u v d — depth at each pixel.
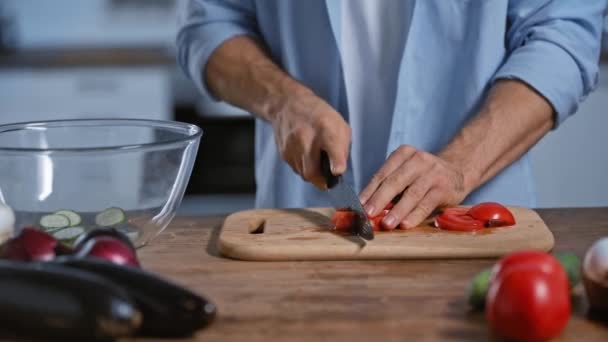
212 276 1.03
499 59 1.43
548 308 0.79
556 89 1.33
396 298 0.94
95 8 3.61
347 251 1.09
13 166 1.05
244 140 3.17
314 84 1.52
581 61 1.37
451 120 1.46
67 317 0.75
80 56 3.21
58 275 0.77
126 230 1.08
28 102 3.12
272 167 1.57
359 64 1.50
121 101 3.14
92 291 0.75
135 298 0.81
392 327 0.86
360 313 0.90
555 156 2.86
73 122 1.21
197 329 0.83
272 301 0.94
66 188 1.06
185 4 1.59
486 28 1.41
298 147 1.29
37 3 3.61
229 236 1.14
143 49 3.41
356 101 1.51
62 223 1.05
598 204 2.88
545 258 0.85
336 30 1.45
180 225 1.27
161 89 3.15
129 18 3.62
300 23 1.49
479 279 0.88
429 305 0.92
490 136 1.30
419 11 1.42
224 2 1.55
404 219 1.17
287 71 1.52
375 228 1.16
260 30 1.56
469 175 1.26
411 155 1.24
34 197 1.06
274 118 1.37
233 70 1.47
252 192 3.21
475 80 1.42
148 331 0.83
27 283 0.77
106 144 1.21
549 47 1.36
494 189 1.43
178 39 1.59
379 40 1.48
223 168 3.18
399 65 1.48
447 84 1.45
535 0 1.41
